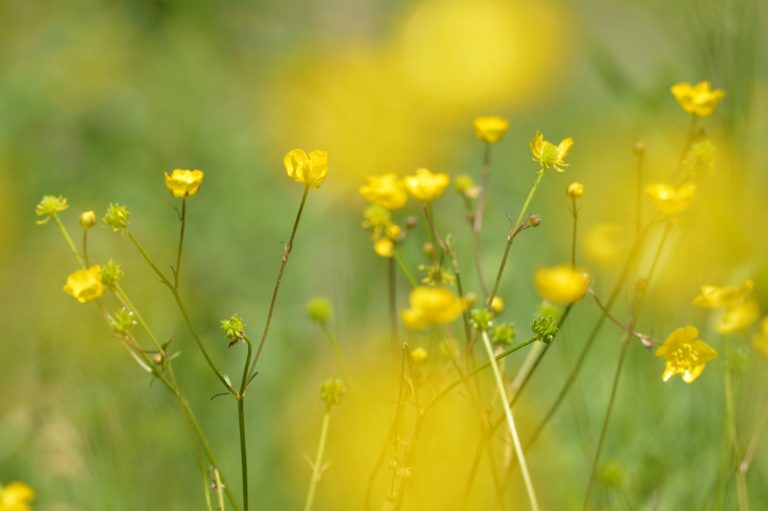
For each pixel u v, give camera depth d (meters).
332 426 1.76
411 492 1.62
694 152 1.65
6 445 1.88
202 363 1.95
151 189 2.21
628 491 1.77
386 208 1.65
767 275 1.82
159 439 1.85
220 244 2.12
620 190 2.20
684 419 1.81
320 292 2.08
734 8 1.86
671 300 1.85
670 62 1.97
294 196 2.19
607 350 1.94
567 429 1.86
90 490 1.84
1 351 1.97
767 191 1.89
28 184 2.21
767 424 1.74
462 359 1.63
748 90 1.86
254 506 1.85
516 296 2.03
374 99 2.24
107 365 1.90
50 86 2.29
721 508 1.70
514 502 1.77
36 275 2.10
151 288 2.05
